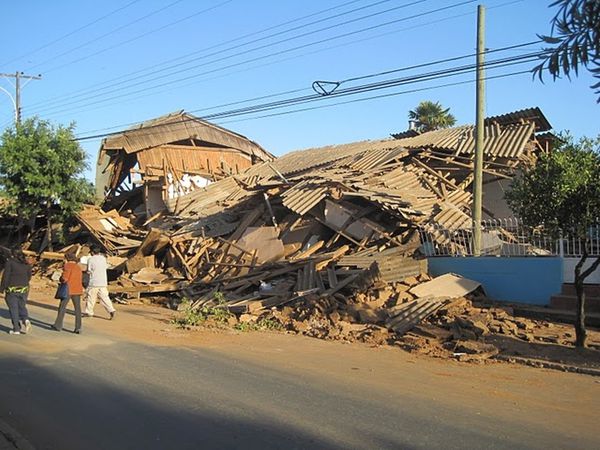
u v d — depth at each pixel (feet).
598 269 41.24
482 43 47.44
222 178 100.22
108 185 104.88
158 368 28.14
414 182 62.44
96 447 17.63
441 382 26.43
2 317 44.68
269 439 18.28
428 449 17.48
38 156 81.10
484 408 22.11
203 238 68.13
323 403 22.39
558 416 21.27
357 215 56.29
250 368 28.50
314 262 51.98
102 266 46.39
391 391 24.45
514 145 63.57
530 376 27.89
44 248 90.27
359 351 33.94
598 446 18.06
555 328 37.83
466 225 51.21
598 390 25.29
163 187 96.17
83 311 49.11
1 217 99.19
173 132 100.73
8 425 19.24
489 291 45.85
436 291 43.83
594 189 29.55
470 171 64.49
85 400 22.50
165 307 56.75
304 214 59.88
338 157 80.23
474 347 33.45
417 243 51.44
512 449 17.61
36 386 24.45
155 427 19.40
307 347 35.04
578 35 9.97
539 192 30.96
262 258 60.08
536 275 43.60
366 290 45.83
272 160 104.42
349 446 17.67
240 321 44.11
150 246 67.92
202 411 21.18
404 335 37.58
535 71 10.46
